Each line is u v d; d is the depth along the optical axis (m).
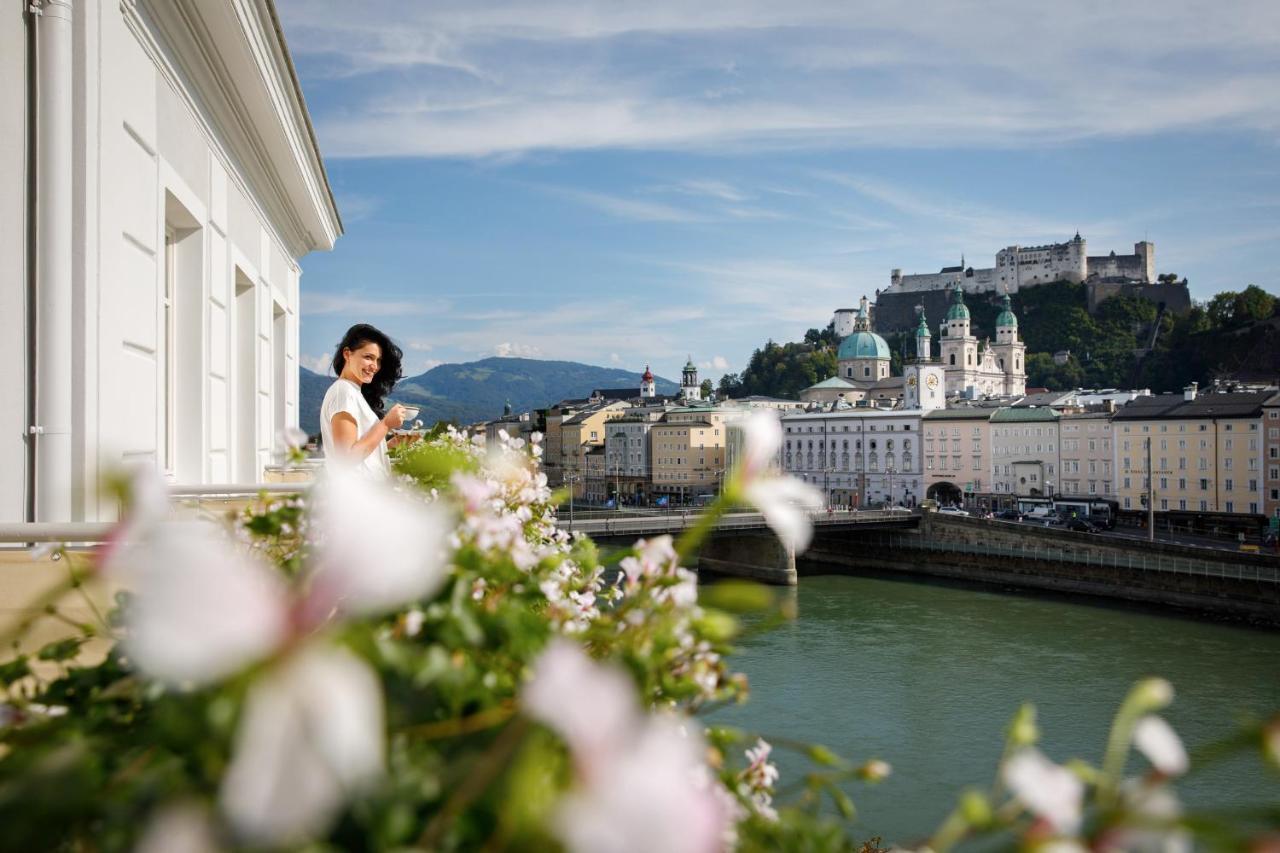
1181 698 36.50
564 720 0.62
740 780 1.48
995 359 186.75
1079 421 102.19
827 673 40.12
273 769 0.56
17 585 4.24
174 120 9.40
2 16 6.22
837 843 1.25
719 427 130.25
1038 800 0.81
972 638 48.28
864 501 117.44
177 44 9.10
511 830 0.70
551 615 1.70
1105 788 0.85
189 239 10.70
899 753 29.27
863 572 81.12
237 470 14.40
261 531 1.51
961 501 110.50
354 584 0.67
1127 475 98.38
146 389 7.88
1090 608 58.94
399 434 3.39
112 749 1.02
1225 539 88.38
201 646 0.59
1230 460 91.31
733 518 69.31
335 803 0.60
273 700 0.58
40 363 6.31
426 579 0.70
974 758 28.72
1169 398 100.12
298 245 20.39
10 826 0.73
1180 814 0.79
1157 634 49.72
